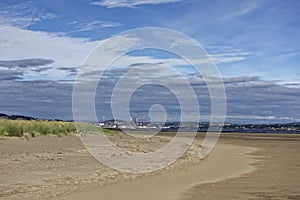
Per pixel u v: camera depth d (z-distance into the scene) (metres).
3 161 21.36
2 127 33.97
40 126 39.06
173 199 13.89
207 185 16.92
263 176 20.00
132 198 13.94
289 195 14.70
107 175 18.77
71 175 18.11
